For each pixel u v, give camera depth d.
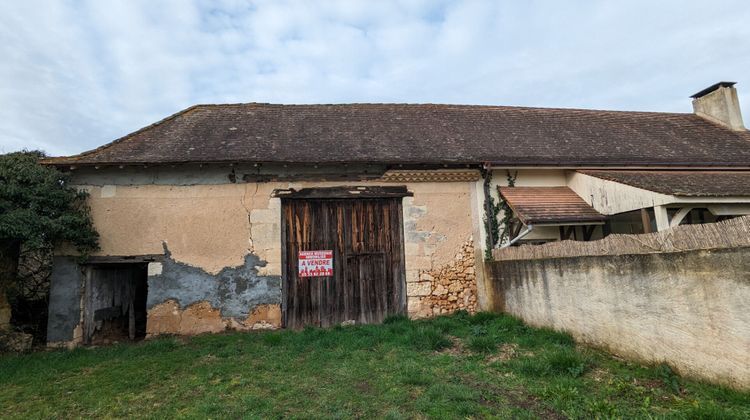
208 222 8.83
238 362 6.21
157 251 8.63
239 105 11.82
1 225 6.84
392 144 10.13
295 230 9.06
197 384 5.30
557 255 6.83
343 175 9.30
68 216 7.77
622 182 8.45
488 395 4.47
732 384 3.95
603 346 5.71
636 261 5.17
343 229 9.24
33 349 7.89
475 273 9.48
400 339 7.02
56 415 4.50
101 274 8.99
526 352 6.03
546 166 9.59
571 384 4.59
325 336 7.48
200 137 9.79
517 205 9.02
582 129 12.09
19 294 8.77
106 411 4.56
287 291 8.86
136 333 9.46
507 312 8.45
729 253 4.00
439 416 4.03
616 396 4.25
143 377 5.66
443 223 9.52
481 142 10.63
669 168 9.97
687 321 4.45
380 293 9.14
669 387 4.35
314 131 10.57
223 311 8.61
